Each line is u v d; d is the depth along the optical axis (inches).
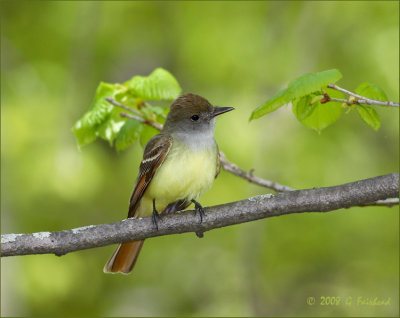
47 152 550.0
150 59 652.1
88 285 618.2
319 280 579.2
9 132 548.1
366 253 572.1
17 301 538.0
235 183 558.6
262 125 556.7
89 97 601.0
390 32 530.9
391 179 249.6
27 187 547.2
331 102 284.7
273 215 264.1
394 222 552.4
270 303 566.3
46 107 566.6
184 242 623.8
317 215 566.6
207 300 598.5
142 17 627.2
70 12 607.2
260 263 554.6
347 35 570.9
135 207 315.9
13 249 255.8
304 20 584.7
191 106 312.2
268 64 585.6
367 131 563.2
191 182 306.0
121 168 610.9
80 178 546.6
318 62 574.2
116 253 308.5
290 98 234.7
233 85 589.3
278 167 550.0
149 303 620.4
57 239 261.0
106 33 622.5
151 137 338.0
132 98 329.7
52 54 615.8
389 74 522.9
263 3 604.4
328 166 546.6
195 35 606.5
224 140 553.0
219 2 607.2
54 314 603.2
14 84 580.7
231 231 607.5
